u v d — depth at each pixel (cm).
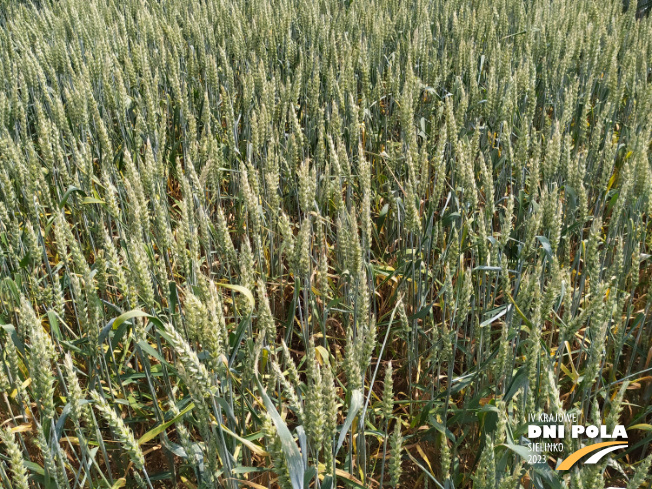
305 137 579
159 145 559
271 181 413
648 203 408
